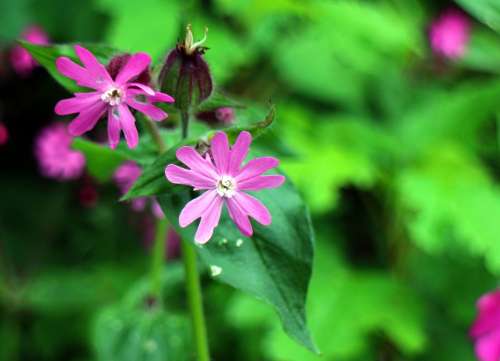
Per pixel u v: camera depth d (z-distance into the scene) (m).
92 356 0.47
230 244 0.29
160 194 0.28
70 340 0.50
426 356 0.46
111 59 0.28
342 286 0.45
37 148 0.51
